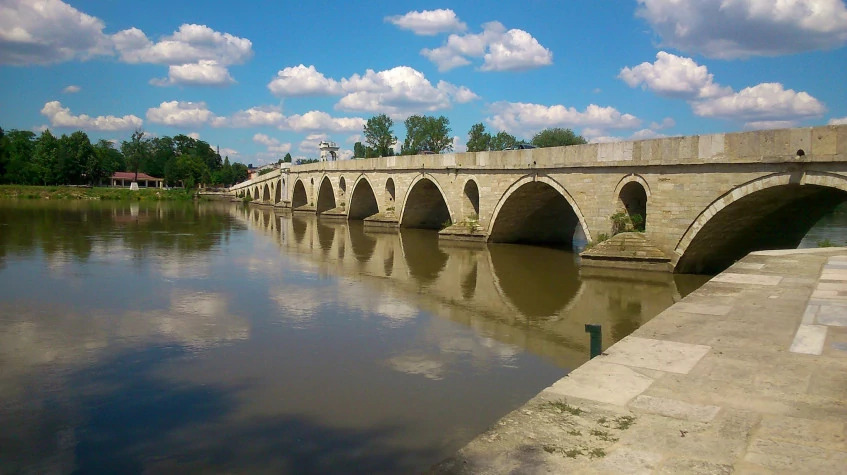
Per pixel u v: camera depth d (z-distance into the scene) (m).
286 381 12.42
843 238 39.81
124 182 147.62
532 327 16.88
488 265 28.88
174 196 109.00
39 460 9.16
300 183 79.38
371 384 12.26
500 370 13.18
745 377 6.71
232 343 15.09
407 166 46.59
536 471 4.77
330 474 8.73
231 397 11.56
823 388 6.38
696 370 6.94
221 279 24.08
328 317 17.86
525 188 33.19
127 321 17.12
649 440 5.25
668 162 23.72
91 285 22.33
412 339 15.55
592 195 27.83
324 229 49.91
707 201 22.45
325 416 10.70
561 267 28.12
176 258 30.03
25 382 12.32
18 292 20.83
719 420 5.63
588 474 4.71
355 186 58.25
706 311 9.59
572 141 81.88
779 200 21.88
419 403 11.28
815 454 4.95
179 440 9.80
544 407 5.96
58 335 15.67
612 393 6.30
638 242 25.14
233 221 58.06
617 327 16.97
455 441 9.72
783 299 10.35
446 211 49.62
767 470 4.71
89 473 8.78
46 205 75.19
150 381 12.42
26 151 118.38
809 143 19.08
